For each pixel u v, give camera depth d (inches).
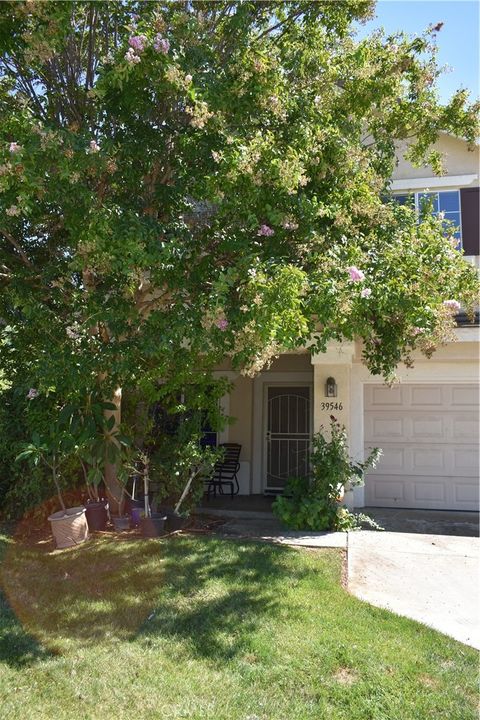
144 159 239.3
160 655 171.5
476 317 366.6
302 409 483.8
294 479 344.2
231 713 143.4
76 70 259.8
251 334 203.3
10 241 281.1
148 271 267.3
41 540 290.4
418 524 362.6
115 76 206.7
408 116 306.7
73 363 239.5
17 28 210.7
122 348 234.7
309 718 142.1
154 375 293.1
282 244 240.2
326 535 312.2
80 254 226.1
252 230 242.1
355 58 266.5
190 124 226.8
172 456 329.7
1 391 341.7
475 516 389.4
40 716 141.3
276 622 192.7
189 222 270.1
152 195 252.2
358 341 410.0
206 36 246.1
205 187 225.9
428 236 258.7
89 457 286.2
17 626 190.2
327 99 264.2
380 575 248.5
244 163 209.6
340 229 245.3
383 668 165.2
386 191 312.5
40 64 235.1
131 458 309.4
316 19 274.1
